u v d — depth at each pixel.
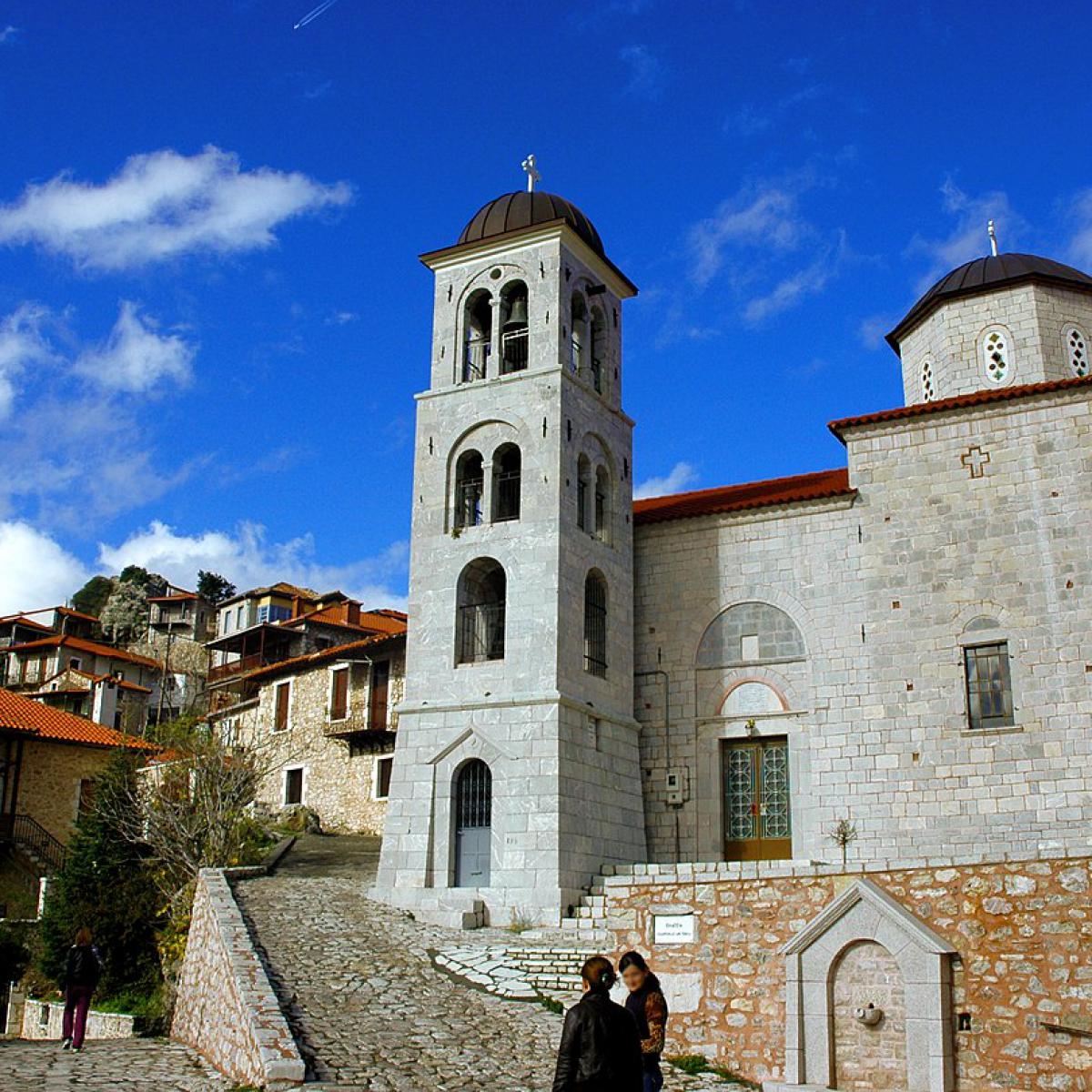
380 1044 17.03
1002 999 14.32
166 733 36.84
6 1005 33.72
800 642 30.59
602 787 29.41
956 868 15.03
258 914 24.44
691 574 32.50
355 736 45.81
